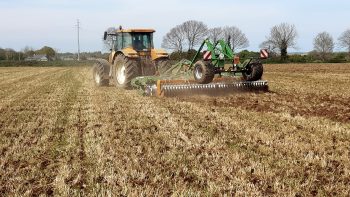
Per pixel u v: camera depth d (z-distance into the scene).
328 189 4.75
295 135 7.57
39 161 5.93
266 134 7.57
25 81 22.89
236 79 13.80
